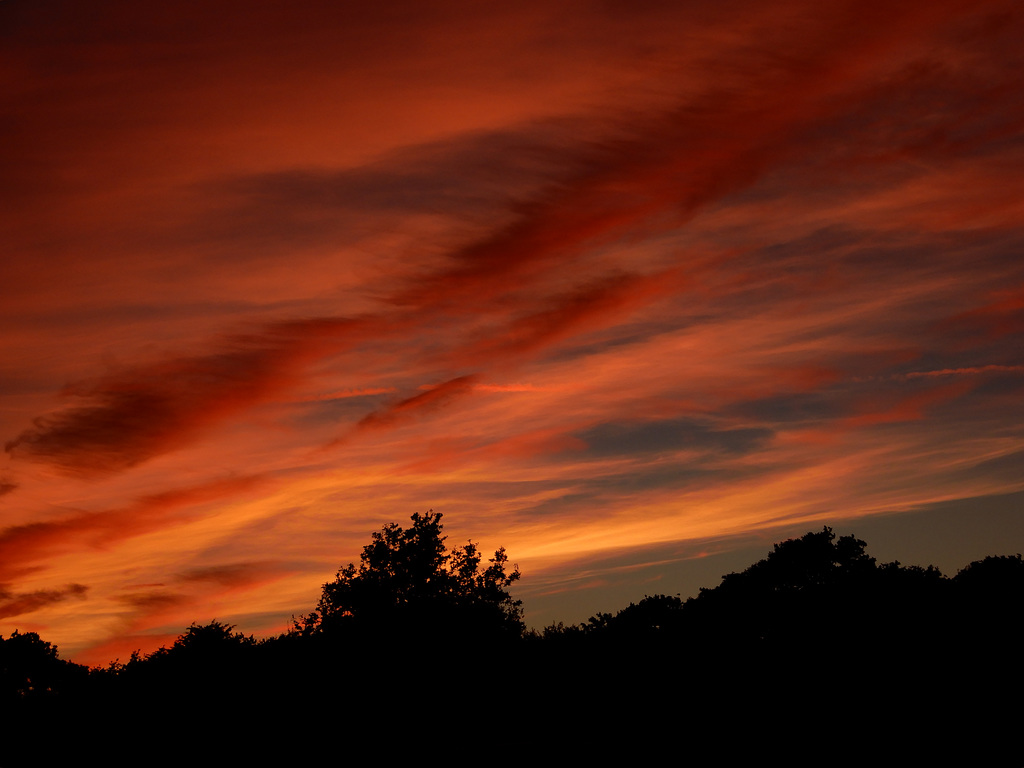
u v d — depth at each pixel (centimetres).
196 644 4000
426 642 4250
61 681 3916
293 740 3684
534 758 3556
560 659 5169
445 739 3931
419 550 4647
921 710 4169
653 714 4459
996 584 5653
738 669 5303
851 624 5612
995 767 3192
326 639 4256
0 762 3444
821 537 7044
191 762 3531
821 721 4050
